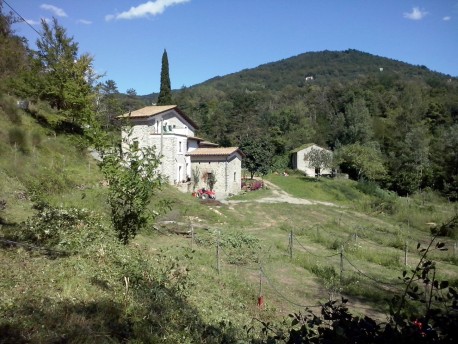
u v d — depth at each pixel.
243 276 12.21
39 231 9.92
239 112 72.12
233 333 6.82
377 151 59.72
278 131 68.75
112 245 10.06
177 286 8.30
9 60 27.73
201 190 34.22
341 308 3.22
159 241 14.65
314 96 99.00
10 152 18.44
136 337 5.35
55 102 28.25
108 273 7.89
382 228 24.02
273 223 23.75
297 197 38.62
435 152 54.38
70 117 26.31
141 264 8.60
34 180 16.53
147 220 9.02
